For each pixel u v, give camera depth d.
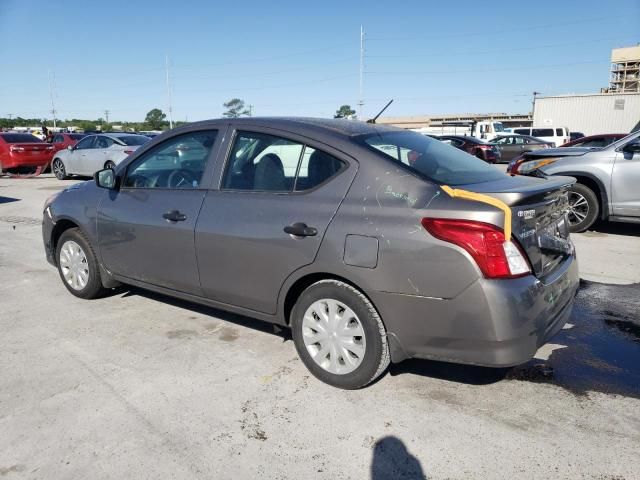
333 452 2.66
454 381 3.34
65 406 3.08
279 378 3.39
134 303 4.79
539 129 33.16
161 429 2.85
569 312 3.25
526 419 2.92
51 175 19.12
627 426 2.84
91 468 2.55
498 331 2.68
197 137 3.93
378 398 3.14
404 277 2.83
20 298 4.97
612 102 35.69
